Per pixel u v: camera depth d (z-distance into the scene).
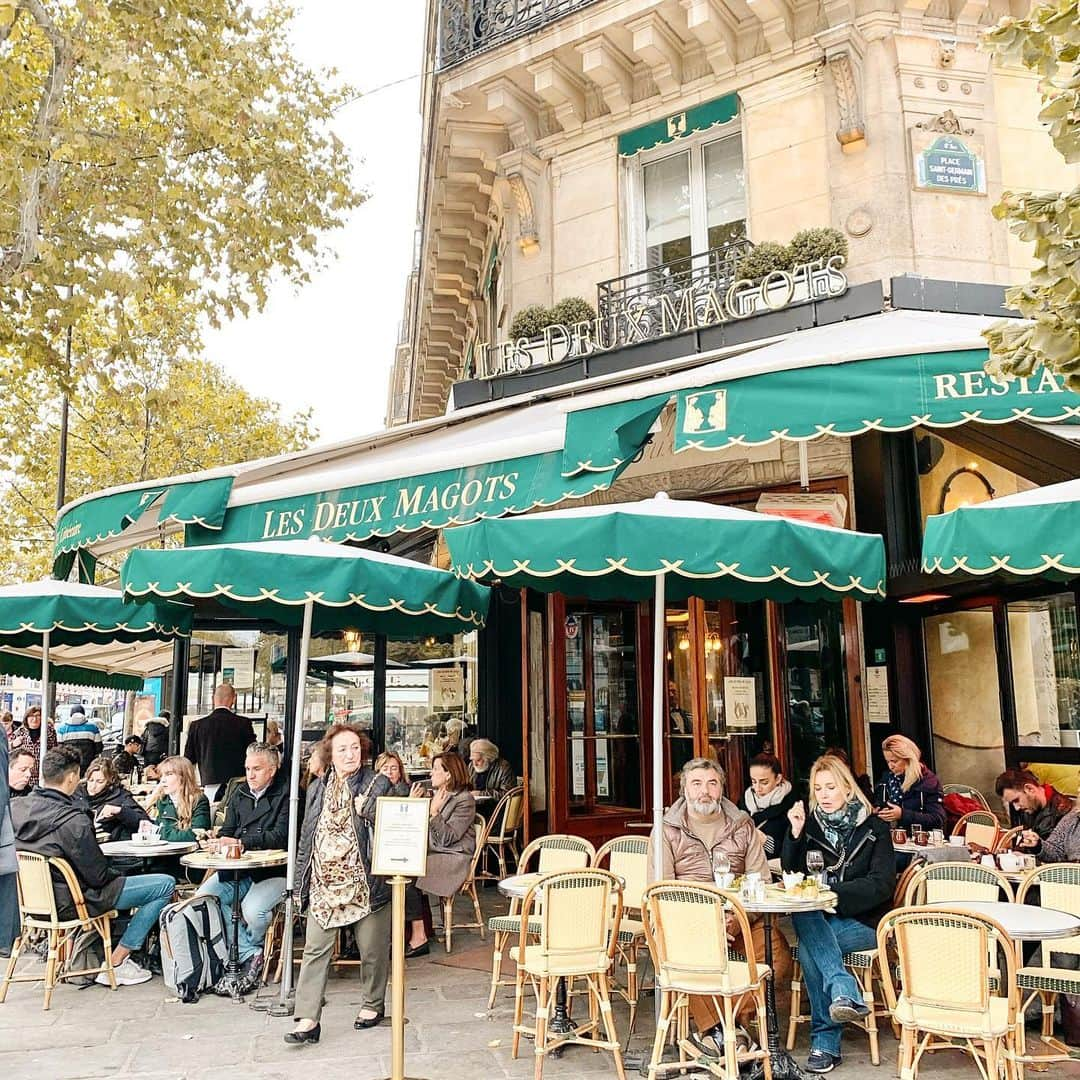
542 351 11.13
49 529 22.78
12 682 35.03
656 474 10.60
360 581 6.45
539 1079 5.11
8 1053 5.66
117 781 9.00
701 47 10.80
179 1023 6.22
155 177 12.18
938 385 5.85
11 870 3.62
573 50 11.15
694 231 10.97
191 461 23.27
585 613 11.55
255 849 7.30
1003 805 8.90
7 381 17.28
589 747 11.39
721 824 6.10
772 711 10.05
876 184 9.57
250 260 12.64
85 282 11.80
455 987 7.06
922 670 9.70
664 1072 5.27
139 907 7.31
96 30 11.87
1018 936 4.80
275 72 13.03
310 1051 5.68
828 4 9.91
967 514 5.08
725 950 4.96
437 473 7.54
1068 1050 5.41
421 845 4.87
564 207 11.80
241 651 12.70
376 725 12.66
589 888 5.43
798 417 6.04
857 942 5.60
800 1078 5.16
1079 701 8.18
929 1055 5.52
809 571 5.23
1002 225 9.70
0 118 10.99
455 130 12.30
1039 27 4.09
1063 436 6.80
